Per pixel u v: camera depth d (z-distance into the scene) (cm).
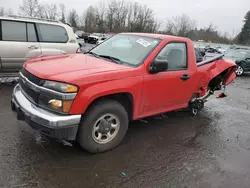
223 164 358
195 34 7306
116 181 296
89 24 7856
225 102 720
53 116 292
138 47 404
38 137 375
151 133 438
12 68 657
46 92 299
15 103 340
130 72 349
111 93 326
